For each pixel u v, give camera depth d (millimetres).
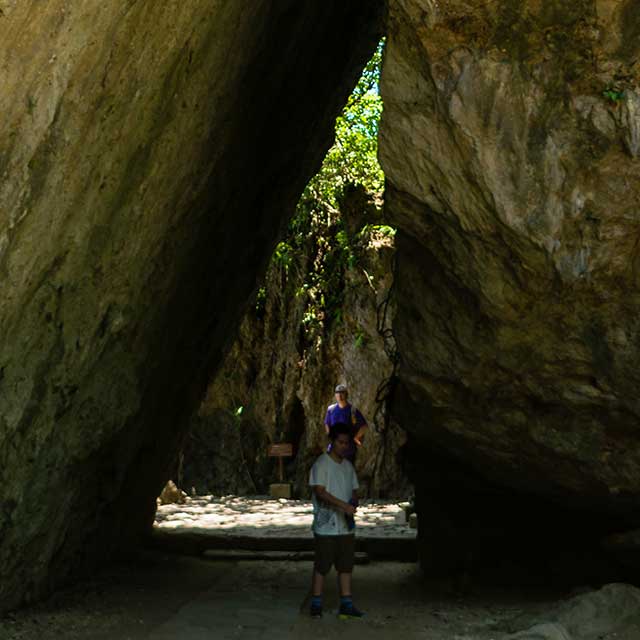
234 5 7293
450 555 9359
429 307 7445
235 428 19984
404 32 6305
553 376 7109
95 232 6570
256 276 12734
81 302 6734
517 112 6219
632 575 8109
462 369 7453
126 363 8016
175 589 8797
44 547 7551
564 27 6012
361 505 16875
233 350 20125
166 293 8609
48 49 4969
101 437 7754
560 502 8305
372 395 18234
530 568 8992
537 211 6324
